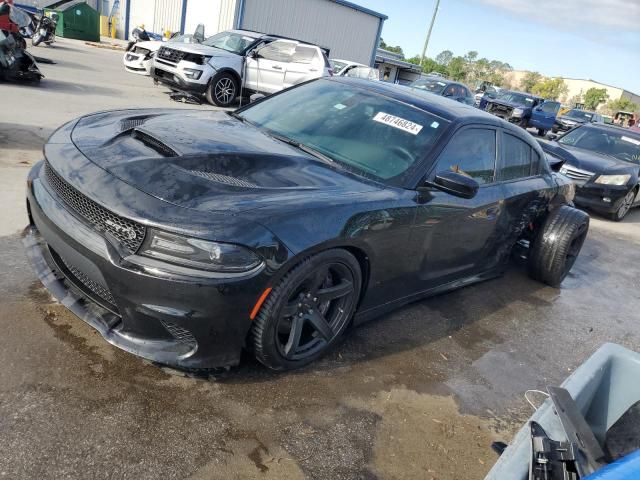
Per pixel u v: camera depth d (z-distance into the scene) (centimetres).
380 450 245
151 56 1296
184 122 322
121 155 255
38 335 264
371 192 288
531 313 447
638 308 514
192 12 2592
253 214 231
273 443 232
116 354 264
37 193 263
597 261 644
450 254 359
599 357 187
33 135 612
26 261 333
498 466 144
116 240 224
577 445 146
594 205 856
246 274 224
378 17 2806
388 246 295
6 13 920
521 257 513
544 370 358
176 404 240
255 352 255
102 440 211
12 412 215
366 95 374
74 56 1553
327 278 275
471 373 331
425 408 284
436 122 350
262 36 1257
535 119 2356
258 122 364
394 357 325
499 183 397
